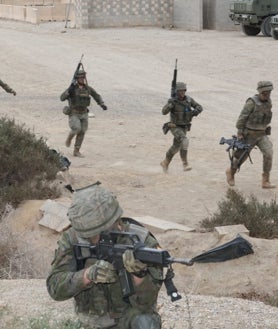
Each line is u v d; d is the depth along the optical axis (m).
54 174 36.34
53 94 79.44
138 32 141.75
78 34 140.00
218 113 69.38
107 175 42.72
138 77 91.00
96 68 97.62
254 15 124.44
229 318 17.95
